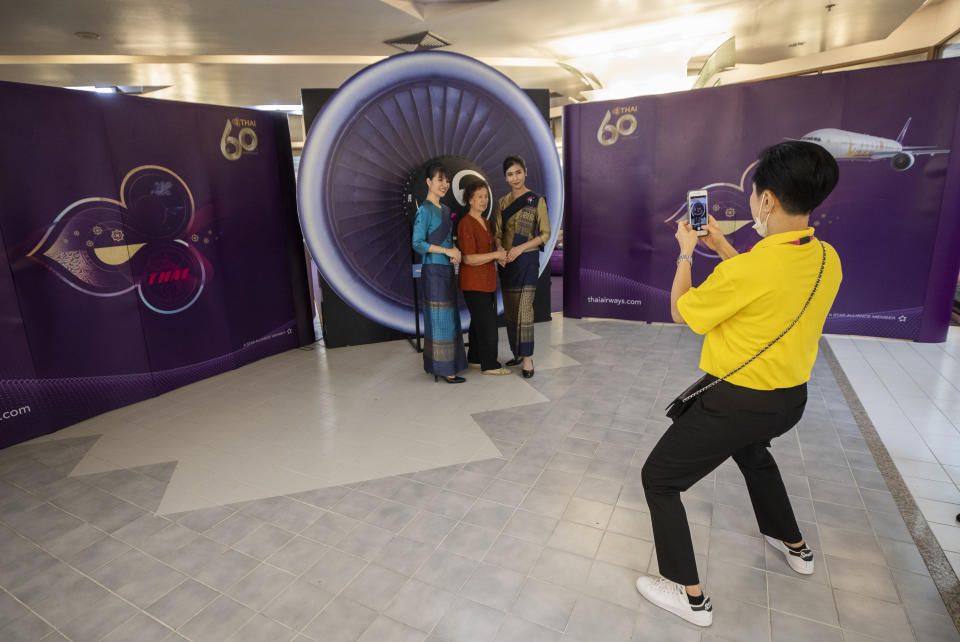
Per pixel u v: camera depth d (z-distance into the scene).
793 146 1.37
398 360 4.46
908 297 4.47
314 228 4.20
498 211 3.90
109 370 3.56
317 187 4.13
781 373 1.45
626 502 2.40
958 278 4.35
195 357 4.05
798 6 6.20
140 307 3.69
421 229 3.57
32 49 6.93
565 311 5.67
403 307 4.72
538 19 6.65
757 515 1.93
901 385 3.65
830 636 1.66
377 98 4.10
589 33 7.32
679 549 1.66
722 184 4.82
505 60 8.95
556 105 13.68
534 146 4.61
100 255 3.45
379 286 4.58
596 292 5.48
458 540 2.17
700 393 1.56
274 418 3.41
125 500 2.54
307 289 4.92
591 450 2.87
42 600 1.92
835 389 3.57
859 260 4.54
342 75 9.47
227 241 4.21
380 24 6.68
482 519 2.30
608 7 6.26
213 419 3.43
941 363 4.04
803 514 2.26
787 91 4.46
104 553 2.17
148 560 2.12
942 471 2.59
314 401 3.66
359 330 4.88
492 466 2.74
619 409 3.37
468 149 4.45
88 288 3.41
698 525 2.21
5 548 2.21
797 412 1.54
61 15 5.68
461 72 4.20
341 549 2.14
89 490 2.64
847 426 3.05
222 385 4.01
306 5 5.82
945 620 1.71
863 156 4.34
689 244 1.60
